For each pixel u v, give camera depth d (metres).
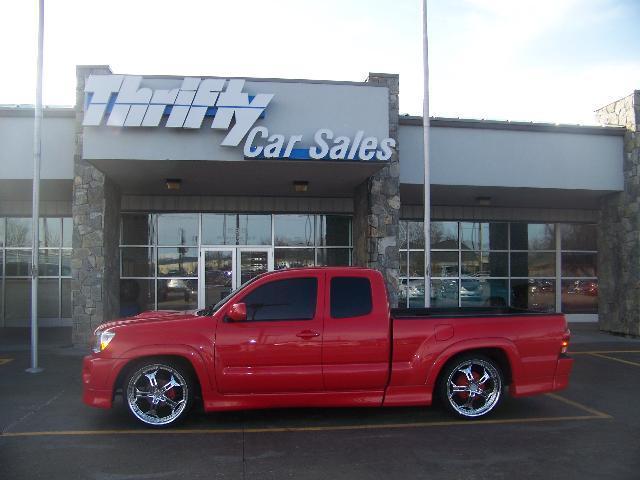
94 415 7.04
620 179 14.55
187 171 11.96
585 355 11.90
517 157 13.92
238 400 6.46
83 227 12.12
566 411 7.33
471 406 6.91
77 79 12.08
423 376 6.70
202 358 6.38
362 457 5.57
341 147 11.00
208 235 15.69
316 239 16.02
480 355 6.93
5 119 12.72
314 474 5.12
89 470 5.20
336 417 7.00
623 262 14.81
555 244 17.78
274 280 6.74
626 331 14.71
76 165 12.13
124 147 10.80
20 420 6.82
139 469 5.23
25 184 13.45
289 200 15.84
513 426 6.64
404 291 16.89
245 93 10.88
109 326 6.75
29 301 16.14
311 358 6.52
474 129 13.74
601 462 5.45
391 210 12.77
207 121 10.95
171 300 15.50
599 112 15.62
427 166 11.66
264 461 5.46
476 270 17.34
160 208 15.45
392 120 12.88
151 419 6.49
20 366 10.28
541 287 17.67
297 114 11.16
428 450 5.79
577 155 14.29
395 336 6.66
